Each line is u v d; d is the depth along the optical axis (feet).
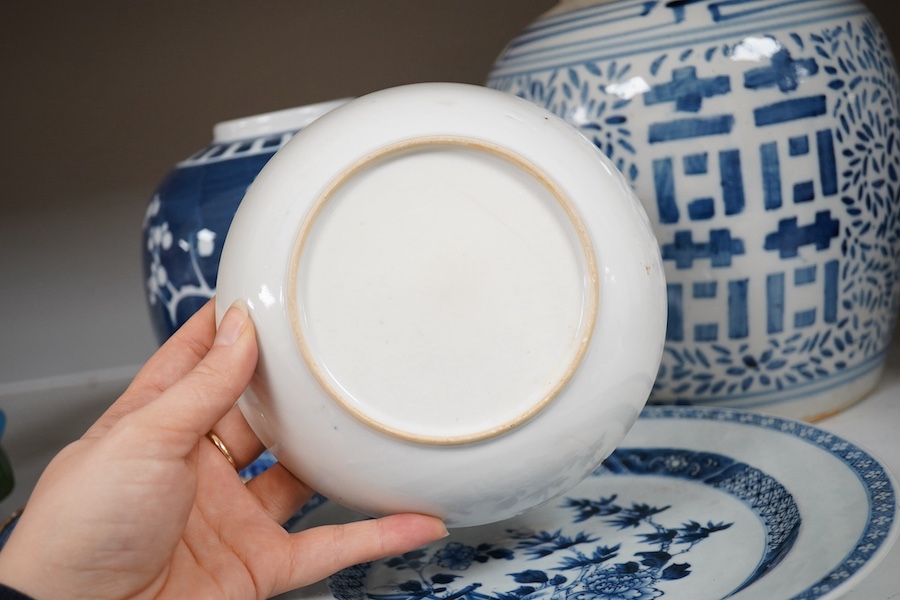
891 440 2.30
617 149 2.23
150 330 3.90
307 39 3.58
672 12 2.21
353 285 1.57
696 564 1.77
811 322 2.31
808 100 2.16
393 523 1.65
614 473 2.28
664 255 2.26
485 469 1.57
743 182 2.16
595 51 2.27
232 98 3.63
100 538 1.45
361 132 1.62
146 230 2.56
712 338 2.32
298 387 1.57
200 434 1.55
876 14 3.39
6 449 3.20
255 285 1.59
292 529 2.11
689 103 2.15
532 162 1.59
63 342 3.90
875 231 2.32
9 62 3.54
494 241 1.57
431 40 3.58
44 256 3.79
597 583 1.75
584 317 1.55
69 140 3.65
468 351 1.56
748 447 2.16
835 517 1.71
